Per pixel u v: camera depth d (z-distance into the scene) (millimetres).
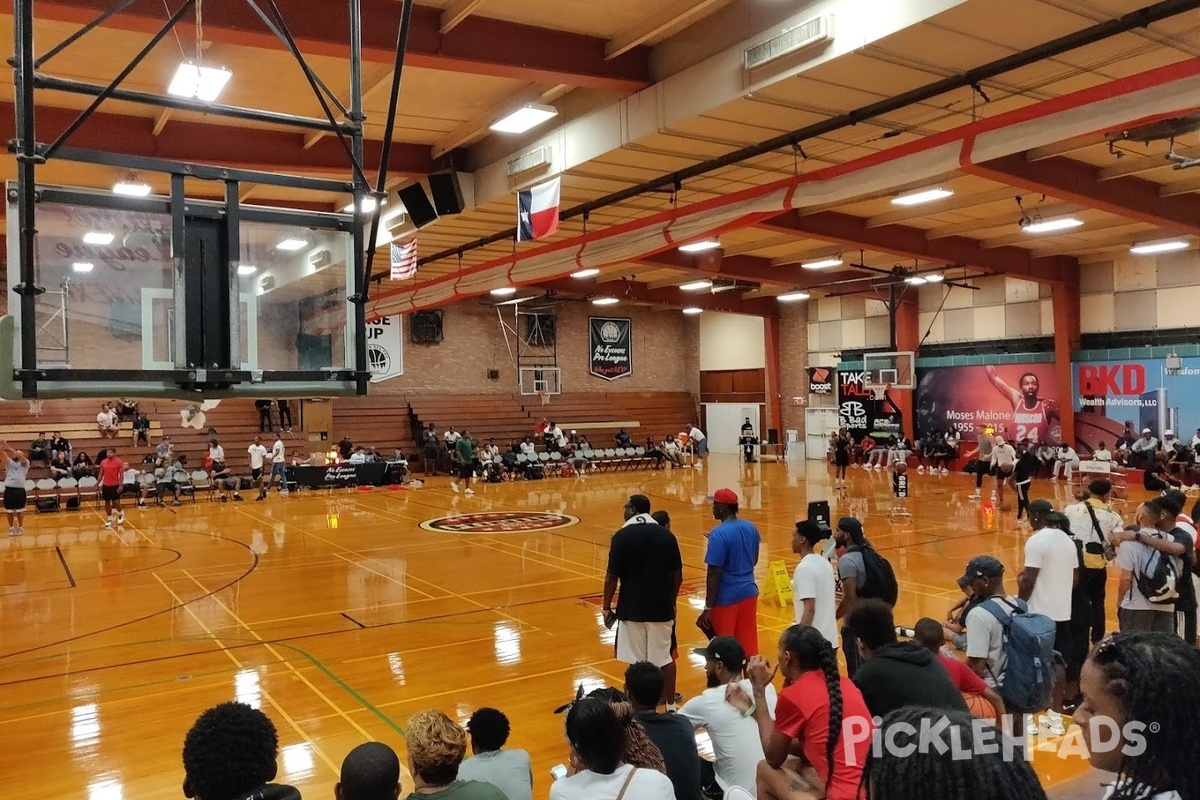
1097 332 22562
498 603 9875
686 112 9891
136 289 2934
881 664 3410
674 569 5953
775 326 31859
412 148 13695
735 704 4219
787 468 28016
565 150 11930
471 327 31781
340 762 5465
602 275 25859
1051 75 8859
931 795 1170
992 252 20797
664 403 36000
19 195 2750
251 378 3094
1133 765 1381
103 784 5199
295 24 8109
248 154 12352
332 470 23828
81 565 12555
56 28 8820
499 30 9273
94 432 23781
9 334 2721
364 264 3377
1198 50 8250
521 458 26297
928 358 26781
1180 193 14914
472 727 3877
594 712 3031
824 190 11320
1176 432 20812
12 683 7141
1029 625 4531
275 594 10453
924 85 9125
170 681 7184
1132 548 5840
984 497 19219
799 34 8492
